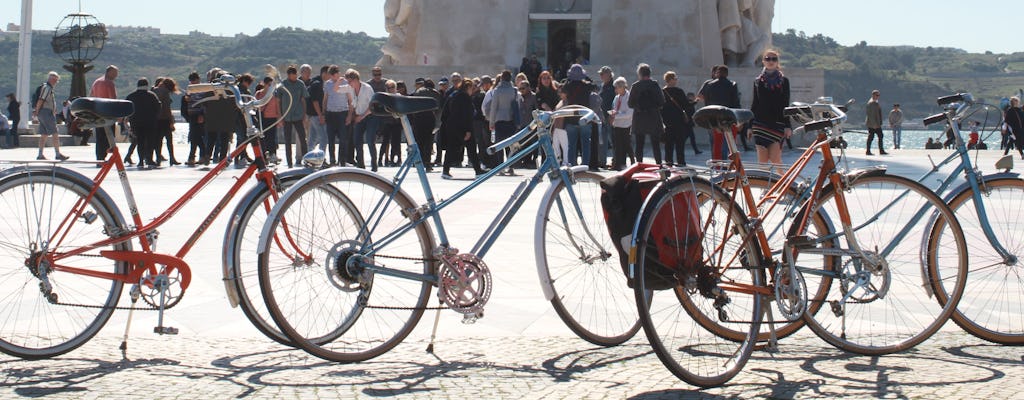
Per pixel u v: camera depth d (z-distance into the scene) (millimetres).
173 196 15469
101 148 23203
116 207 6414
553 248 6750
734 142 6395
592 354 6449
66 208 6367
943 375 6043
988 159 26734
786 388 5793
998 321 6879
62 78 125500
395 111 6445
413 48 38094
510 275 8914
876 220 6719
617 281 6902
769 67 13797
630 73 35656
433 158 27078
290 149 22281
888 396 5641
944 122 7402
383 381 5879
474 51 36875
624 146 21844
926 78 141750
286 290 6246
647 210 5766
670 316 6672
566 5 38281
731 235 6148
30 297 7223
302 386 5777
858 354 6496
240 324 7176
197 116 22984
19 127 37438
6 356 6336
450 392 5684
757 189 6738
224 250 6117
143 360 6266
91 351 6441
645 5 36344
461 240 10688
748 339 6070
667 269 5934
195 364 6199
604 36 36594
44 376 5930
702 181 6004
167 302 6516
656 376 5984
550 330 7066
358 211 6305
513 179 18812
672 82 22844
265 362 6258
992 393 5691
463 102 19984
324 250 6230
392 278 6570
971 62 146250
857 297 6578
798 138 31625
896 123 37656
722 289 6039
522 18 36906
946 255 6777
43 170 6285
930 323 6863
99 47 38094
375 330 6469
